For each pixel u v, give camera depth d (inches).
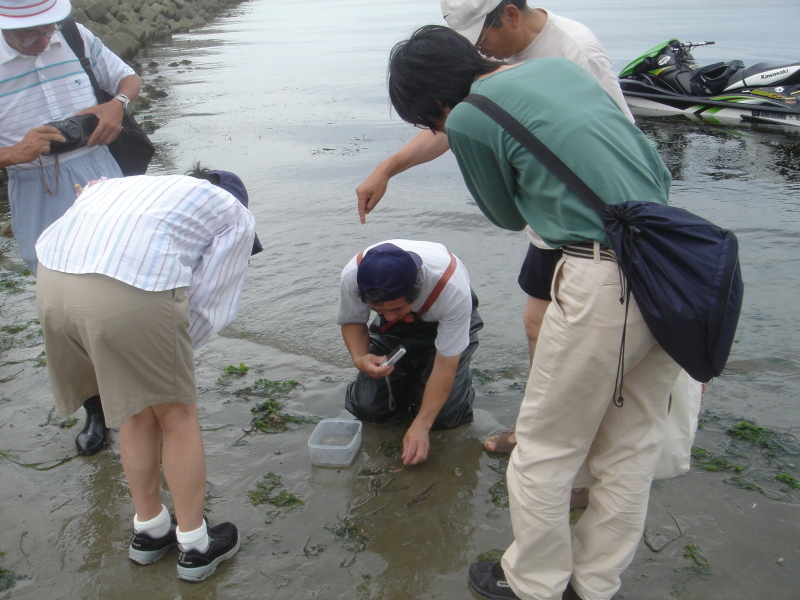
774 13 982.4
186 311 95.7
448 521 114.2
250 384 152.9
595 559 92.7
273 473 125.6
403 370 137.3
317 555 108.0
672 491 117.0
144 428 102.6
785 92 358.6
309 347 167.0
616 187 82.9
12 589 102.4
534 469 90.0
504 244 216.1
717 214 231.6
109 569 106.2
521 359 159.2
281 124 384.5
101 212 95.0
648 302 79.4
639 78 407.5
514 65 90.7
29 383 152.9
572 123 83.7
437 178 279.4
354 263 125.1
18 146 128.6
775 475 119.3
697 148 316.5
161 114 419.5
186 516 101.3
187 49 788.6
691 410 99.3
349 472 126.1
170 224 95.3
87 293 90.4
